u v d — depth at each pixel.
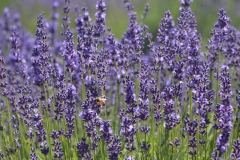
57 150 6.78
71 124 6.82
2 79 7.64
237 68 8.77
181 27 7.65
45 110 7.68
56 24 11.90
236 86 9.00
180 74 7.13
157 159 7.13
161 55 7.66
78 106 8.83
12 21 14.58
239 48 8.32
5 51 12.72
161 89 8.70
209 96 6.73
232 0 20.11
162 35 8.11
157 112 6.77
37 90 8.81
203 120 6.50
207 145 7.65
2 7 23.08
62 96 7.21
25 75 8.65
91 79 7.50
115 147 6.19
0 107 8.41
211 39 8.20
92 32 7.56
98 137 6.59
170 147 7.50
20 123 7.82
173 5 21.02
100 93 8.33
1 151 7.87
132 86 6.47
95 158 6.92
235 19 19.05
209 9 19.08
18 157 7.87
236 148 5.77
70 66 7.22
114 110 8.62
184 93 8.48
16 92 8.59
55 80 7.88
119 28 20.45
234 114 7.57
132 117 6.62
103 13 7.93
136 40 8.30
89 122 6.43
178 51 7.65
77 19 8.50
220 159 6.10
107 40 8.42
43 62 7.43
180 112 7.82
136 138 7.65
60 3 19.86
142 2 22.23
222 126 6.08
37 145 8.23
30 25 21.91
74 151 7.55
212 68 8.41
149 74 8.52
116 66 8.38
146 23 19.50
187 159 7.39
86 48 7.51
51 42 11.33
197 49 7.46
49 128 7.81
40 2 23.92
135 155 7.44
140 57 8.32
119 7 22.61
